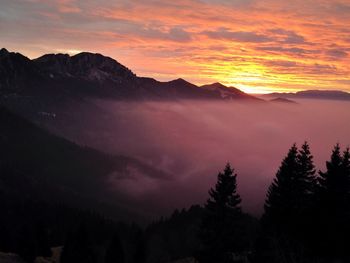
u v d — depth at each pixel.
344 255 27.06
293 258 24.06
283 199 29.58
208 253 28.78
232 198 28.67
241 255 30.28
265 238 25.84
